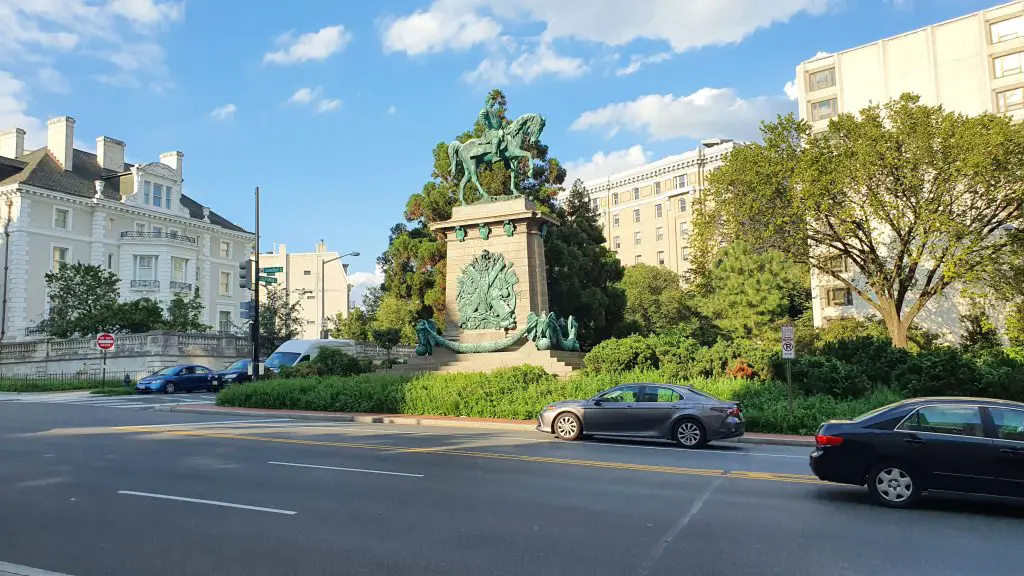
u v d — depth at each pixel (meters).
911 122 31.45
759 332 43.66
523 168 35.31
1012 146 29.64
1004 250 34.22
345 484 10.05
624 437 17.16
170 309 49.50
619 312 38.44
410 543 6.94
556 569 6.15
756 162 33.44
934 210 31.25
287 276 95.81
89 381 39.78
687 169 88.50
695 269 48.94
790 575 6.04
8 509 8.34
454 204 35.06
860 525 7.95
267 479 10.40
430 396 22.22
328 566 6.20
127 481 10.17
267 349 46.97
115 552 6.57
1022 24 52.03
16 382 39.44
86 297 45.62
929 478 8.98
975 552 6.86
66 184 55.25
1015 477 8.69
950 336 49.53
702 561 6.42
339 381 25.52
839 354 24.30
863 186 33.34
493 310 26.52
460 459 12.74
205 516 8.02
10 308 50.66
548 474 11.16
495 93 36.16
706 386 21.41
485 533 7.35
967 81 54.00
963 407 9.23
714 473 11.47
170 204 61.75
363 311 65.00
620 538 7.20
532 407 20.66
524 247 26.58
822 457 9.53
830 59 60.62
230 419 21.70
